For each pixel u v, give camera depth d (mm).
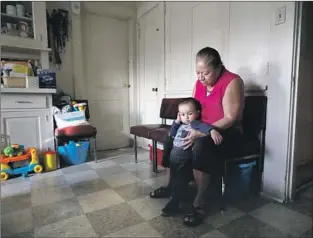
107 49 3000
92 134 2240
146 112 2982
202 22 2023
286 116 1366
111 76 3057
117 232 1087
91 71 2900
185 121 1275
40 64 2406
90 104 2916
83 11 2770
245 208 1326
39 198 1481
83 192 1576
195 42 2121
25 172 1943
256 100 1496
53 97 2422
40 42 2311
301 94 1431
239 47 1684
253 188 1511
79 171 2062
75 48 2701
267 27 1478
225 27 1795
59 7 2598
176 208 1264
